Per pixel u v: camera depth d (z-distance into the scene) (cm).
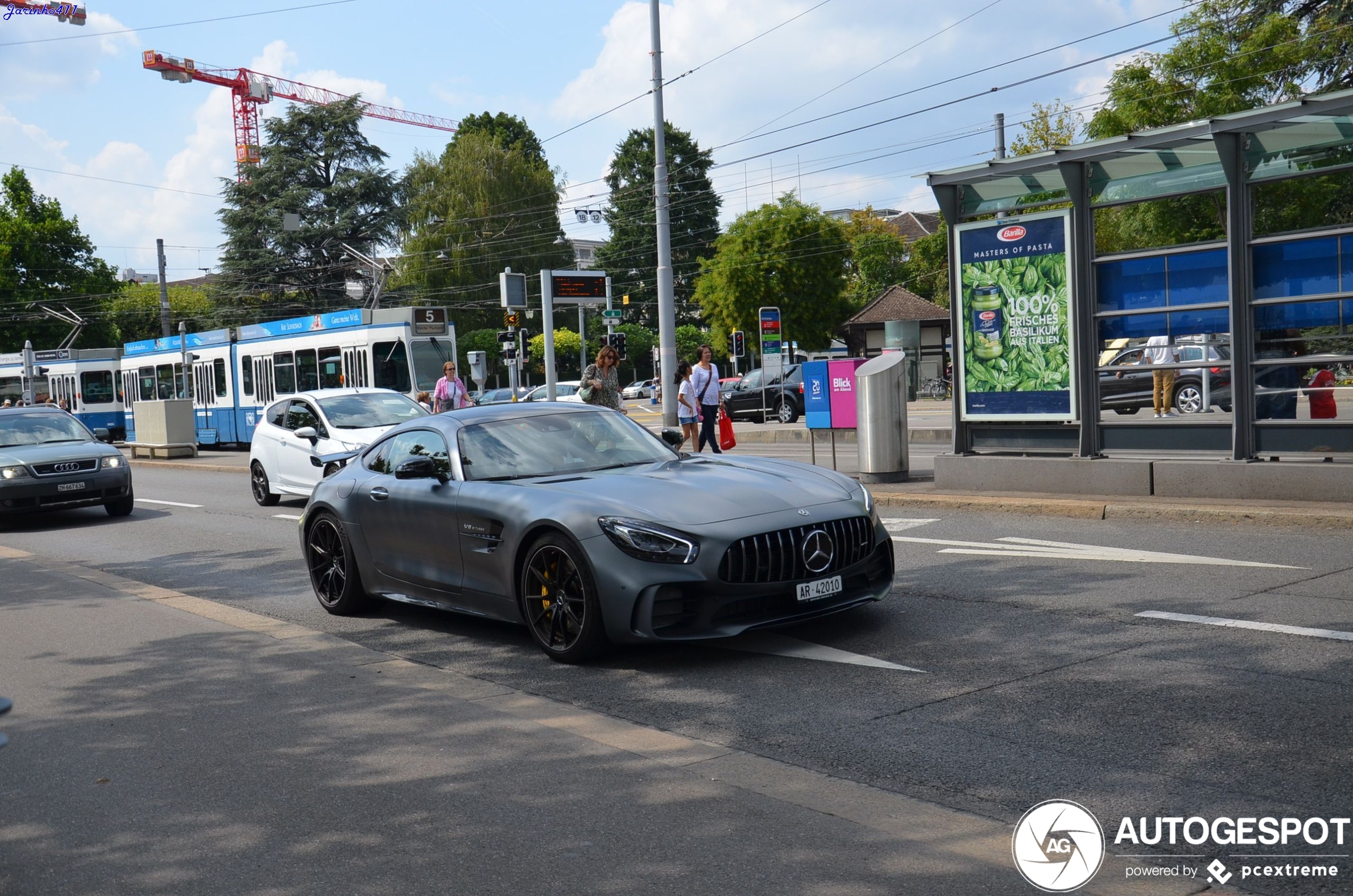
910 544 981
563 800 433
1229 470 1030
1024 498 1127
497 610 697
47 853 412
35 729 565
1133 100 3344
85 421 4309
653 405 5562
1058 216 1150
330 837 410
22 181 6856
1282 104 964
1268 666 556
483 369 3095
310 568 866
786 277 6188
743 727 520
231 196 6169
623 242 9000
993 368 1218
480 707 563
